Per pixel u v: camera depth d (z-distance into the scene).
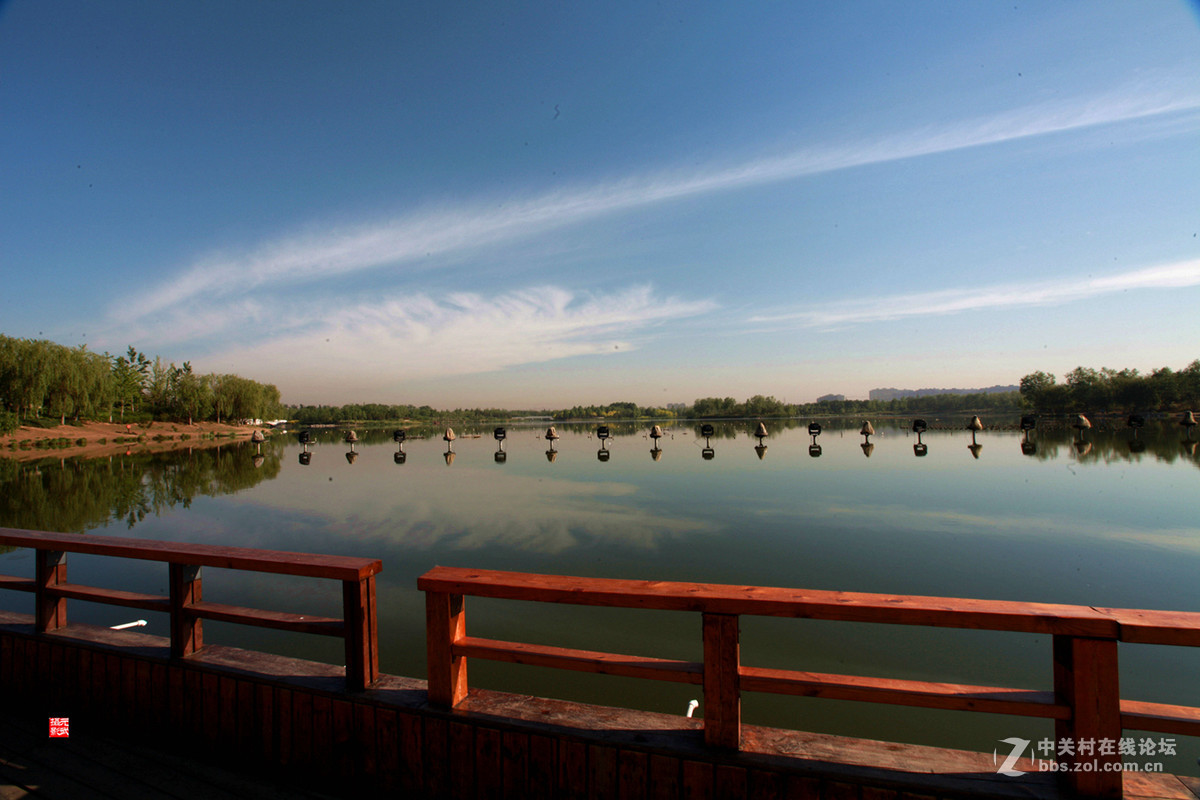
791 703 4.50
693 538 9.04
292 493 15.58
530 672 5.05
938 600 1.89
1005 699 1.82
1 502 14.87
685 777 1.97
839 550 8.10
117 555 2.84
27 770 2.56
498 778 2.18
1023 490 12.50
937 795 1.78
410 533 10.00
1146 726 1.70
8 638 3.20
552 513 11.55
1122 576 6.66
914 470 16.17
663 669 2.05
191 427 63.59
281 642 5.57
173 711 2.75
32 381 42.97
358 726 2.39
